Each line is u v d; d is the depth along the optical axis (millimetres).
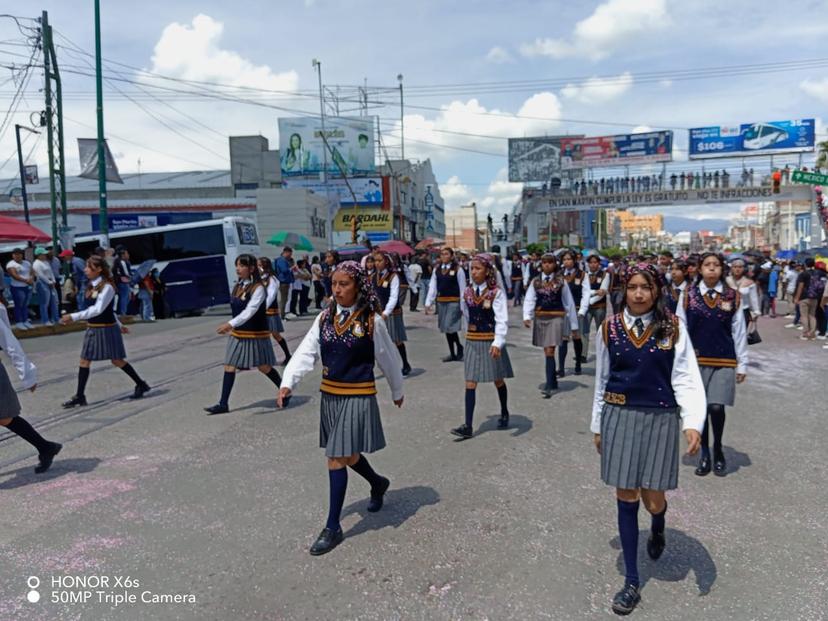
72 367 10352
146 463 5602
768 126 43250
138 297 19125
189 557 3918
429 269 19688
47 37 20094
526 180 49281
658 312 3424
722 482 5156
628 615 3281
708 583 3594
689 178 43188
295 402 7742
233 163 50031
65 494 4910
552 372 8156
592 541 4090
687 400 3355
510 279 22828
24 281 14578
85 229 37000
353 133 45219
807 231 60219
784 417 7168
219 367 10125
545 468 5441
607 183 45188
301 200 33750
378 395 8219
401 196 50656
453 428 6621
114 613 3340
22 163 26641
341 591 3523
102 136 18766
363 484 5090
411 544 4059
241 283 7273
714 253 5379
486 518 4438
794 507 4641
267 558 3896
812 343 13609
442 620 3252
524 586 3564
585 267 10469
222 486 5051
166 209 38656
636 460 3383
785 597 3443
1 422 5129
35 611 3365
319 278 21125
